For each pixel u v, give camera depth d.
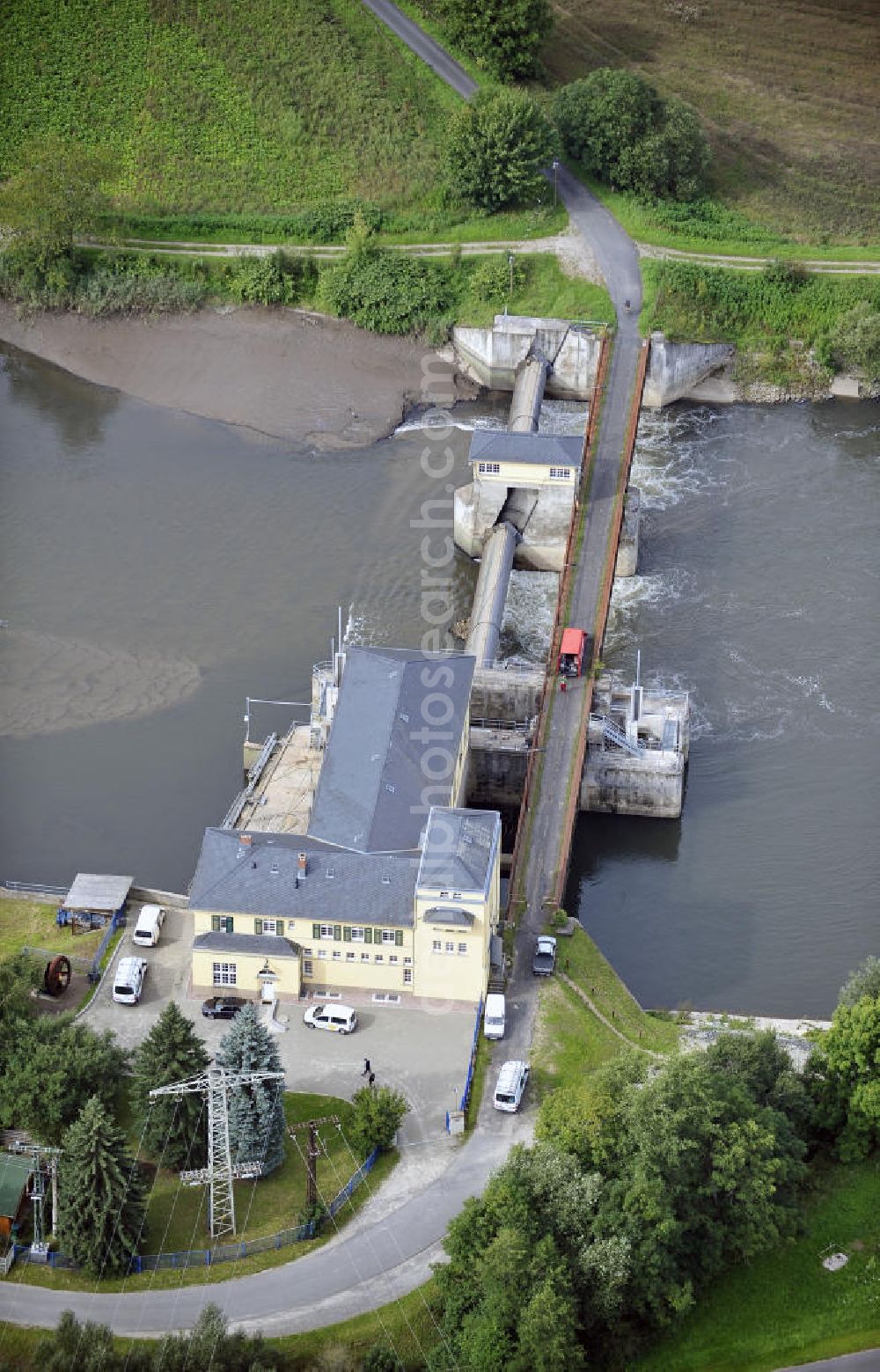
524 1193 182.88
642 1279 179.50
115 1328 181.50
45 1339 176.38
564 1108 192.12
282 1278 186.50
